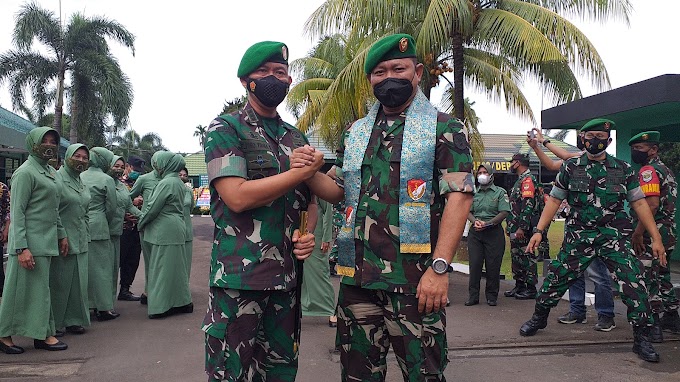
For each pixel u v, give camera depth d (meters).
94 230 5.71
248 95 2.51
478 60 10.59
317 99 12.62
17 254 4.42
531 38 8.69
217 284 2.30
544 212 4.83
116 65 20.88
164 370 4.14
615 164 4.49
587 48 9.05
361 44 10.90
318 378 3.90
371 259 2.45
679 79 6.06
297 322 2.55
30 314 4.50
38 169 4.56
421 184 2.38
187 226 6.64
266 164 2.36
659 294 4.81
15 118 17.09
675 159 14.71
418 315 2.39
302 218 2.56
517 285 7.08
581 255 4.62
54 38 19.91
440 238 2.32
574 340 4.86
